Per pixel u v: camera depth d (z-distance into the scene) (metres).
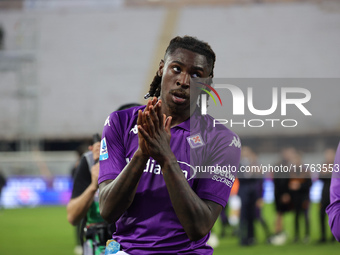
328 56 31.36
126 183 2.32
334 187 2.65
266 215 16.73
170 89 2.53
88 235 3.81
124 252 2.52
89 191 3.83
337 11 33.22
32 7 34.28
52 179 22.33
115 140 2.63
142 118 2.25
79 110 30.12
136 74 31.38
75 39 33.00
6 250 10.43
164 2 35.34
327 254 9.70
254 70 30.97
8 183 21.92
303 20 33.06
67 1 34.81
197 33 33.19
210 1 35.12
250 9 34.22
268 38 32.44
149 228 2.50
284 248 10.49
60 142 29.66
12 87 29.69
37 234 12.98
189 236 2.37
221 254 9.78
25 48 31.58
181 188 2.29
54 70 31.52
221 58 31.61
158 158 2.28
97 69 31.66
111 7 34.97
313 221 15.34
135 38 32.91
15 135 27.91
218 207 2.52
